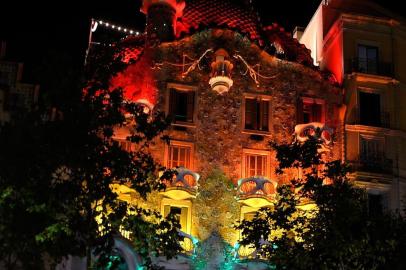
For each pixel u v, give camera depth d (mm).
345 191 28031
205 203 35188
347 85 38969
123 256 32219
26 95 32844
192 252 33500
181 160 36000
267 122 37562
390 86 39688
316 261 27250
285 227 27797
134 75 36562
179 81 37125
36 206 23828
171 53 37438
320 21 43375
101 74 26391
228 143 36625
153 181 26656
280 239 27688
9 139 25156
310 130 36125
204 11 40469
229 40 38219
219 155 36312
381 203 37281
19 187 24547
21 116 25656
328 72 39969
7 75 33125
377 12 41812
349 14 40594
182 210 35000
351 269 27594
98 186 25234
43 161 25047
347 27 40438
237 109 37312
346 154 37469
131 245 32094
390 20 41031
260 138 37062
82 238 26812
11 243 24625
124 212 25250
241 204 35406
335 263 28031
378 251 28172
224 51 36719
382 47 40719
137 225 25422
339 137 38031
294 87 38438
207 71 37594
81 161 25047
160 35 37906
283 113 37812
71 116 25516
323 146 36125
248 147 36750
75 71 26078
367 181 36906
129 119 27422
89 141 25328
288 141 37281
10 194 24328
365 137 38312
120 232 32375
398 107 39500
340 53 40094
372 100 39531
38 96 32906
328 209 28234
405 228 29312
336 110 38594
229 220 35031
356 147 37812
